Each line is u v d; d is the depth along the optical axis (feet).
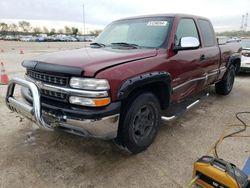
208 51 14.15
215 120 13.88
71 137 11.50
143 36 11.86
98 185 8.18
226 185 6.84
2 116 13.91
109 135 8.48
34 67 9.18
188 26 12.92
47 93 8.87
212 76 15.48
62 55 9.80
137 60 9.30
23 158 9.70
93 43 13.10
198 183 7.52
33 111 8.45
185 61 11.68
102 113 7.92
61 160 9.60
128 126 9.06
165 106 11.05
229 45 18.04
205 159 7.69
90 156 9.92
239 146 10.76
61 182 8.31
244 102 17.56
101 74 7.89
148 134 10.28
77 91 7.94
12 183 8.21
